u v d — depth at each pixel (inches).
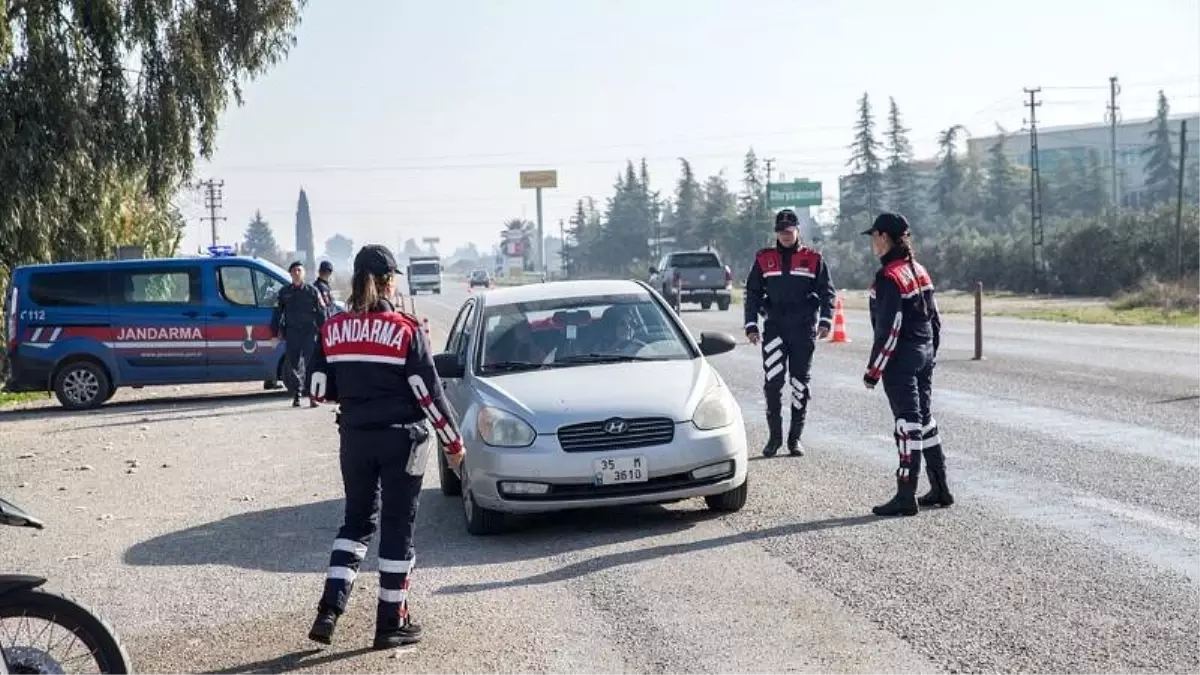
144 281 780.0
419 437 243.3
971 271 2465.6
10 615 189.6
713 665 219.1
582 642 236.2
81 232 1064.2
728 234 4365.2
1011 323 1210.6
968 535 306.3
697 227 4576.8
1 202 974.4
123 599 287.1
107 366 770.8
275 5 1091.3
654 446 325.7
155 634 257.4
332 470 464.4
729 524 332.8
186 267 784.9
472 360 370.9
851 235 3914.9
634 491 326.3
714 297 1674.5
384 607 240.7
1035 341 929.5
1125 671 206.4
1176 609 238.5
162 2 1050.1
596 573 287.7
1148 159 5423.2
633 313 387.2
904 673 209.8
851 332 1119.6
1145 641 220.7
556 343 373.4
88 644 192.2
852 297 2274.9
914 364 334.0
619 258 5575.8
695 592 266.4
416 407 245.3
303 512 383.6
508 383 350.3
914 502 333.4
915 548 295.6
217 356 778.8
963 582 263.6
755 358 872.9
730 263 4394.7
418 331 244.2
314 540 341.7
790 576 275.1
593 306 389.1
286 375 727.7
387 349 241.3
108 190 1091.3
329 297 723.4
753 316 436.5
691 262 1686.8
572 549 314.7
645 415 328.2
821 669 213.8
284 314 711.7
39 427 672.4
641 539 321.1
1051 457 411.8
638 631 241.0
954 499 350.9
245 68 1091.9
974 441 453.1
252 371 783.7
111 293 776.3
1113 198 4190.5
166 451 543.8
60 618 191.0
